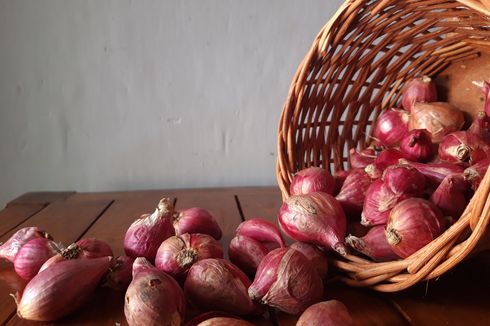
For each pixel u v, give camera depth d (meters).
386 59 0.45
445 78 0.46
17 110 0.72
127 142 0.73
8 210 0.57
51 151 0.73
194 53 0.71
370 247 0.32
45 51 0.71
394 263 0.30
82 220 0.52
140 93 0.72
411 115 0.43
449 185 0.32
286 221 0.34
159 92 0.72
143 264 0.30
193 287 0.30
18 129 0.73
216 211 0.54
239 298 0.29
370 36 0.42
